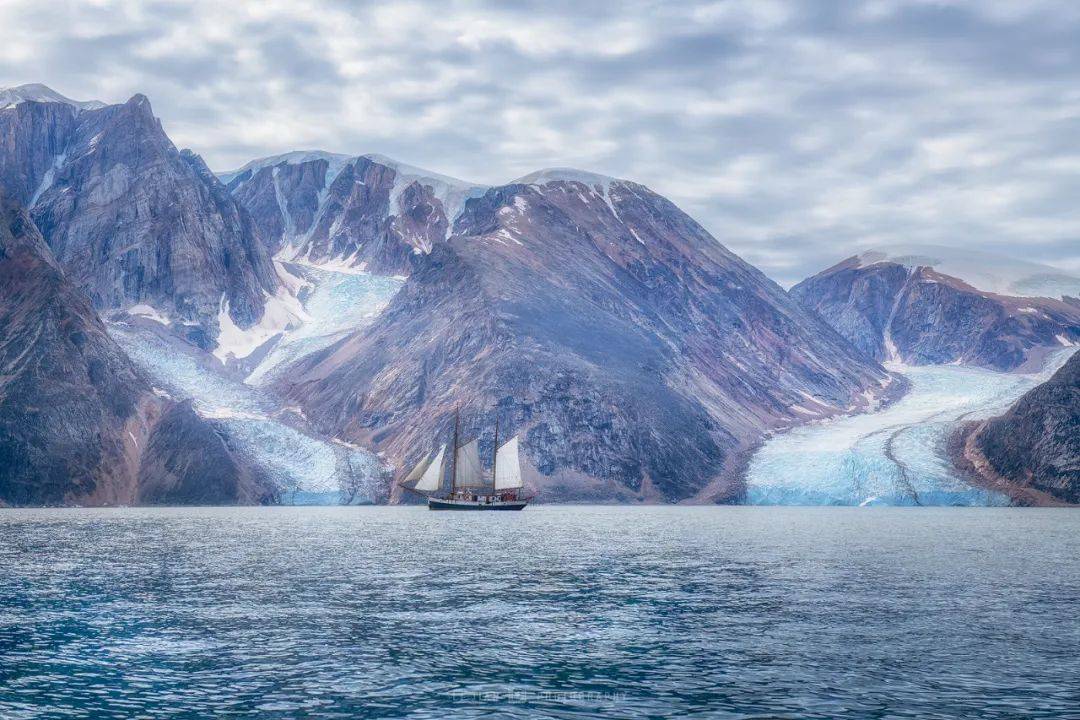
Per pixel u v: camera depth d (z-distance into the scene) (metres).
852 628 57.75
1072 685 43.97
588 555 104.38
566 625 58.41
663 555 104.81
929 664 48.06
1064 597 71.00
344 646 51.94
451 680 44.75
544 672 46.28
